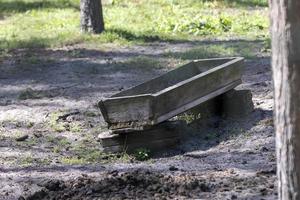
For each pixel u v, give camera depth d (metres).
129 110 12.06
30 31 26.22
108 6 31.11
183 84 12.38
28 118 15.30
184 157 11.98
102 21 25.08
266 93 15.78
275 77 6.03
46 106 16.27
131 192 10.05
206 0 31.70
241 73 13.68
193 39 24.58
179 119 13.23
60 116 15.13
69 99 16.91
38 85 18.67
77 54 22.12
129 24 27.05
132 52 22.47
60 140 13.66
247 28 26.12
